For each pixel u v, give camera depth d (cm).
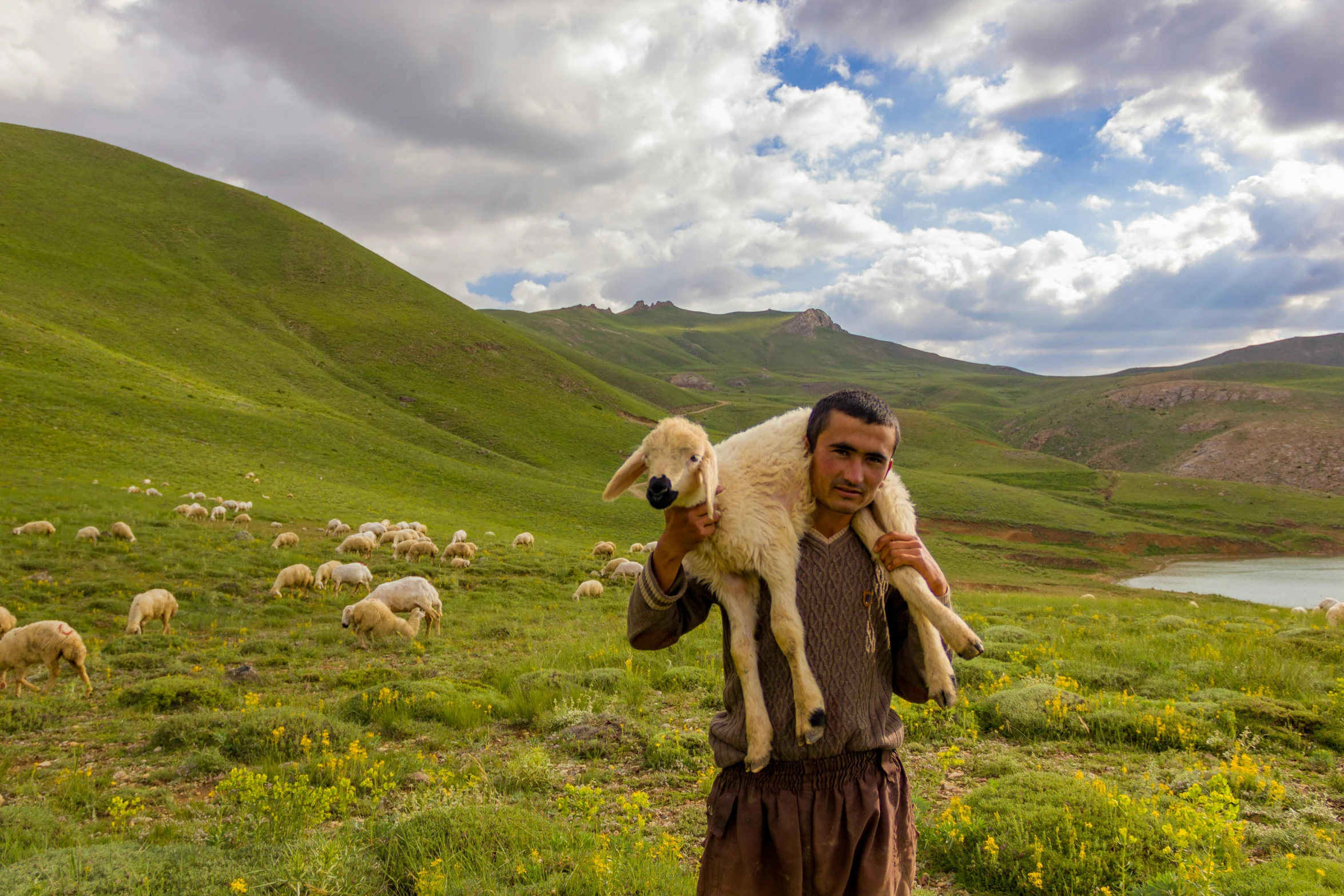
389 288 10606
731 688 221
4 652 1026
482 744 777
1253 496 9244
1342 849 474
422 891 427
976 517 7412
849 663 211
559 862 471
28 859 462
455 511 4619
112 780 693
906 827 228
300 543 2645
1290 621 1712
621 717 795
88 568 1934
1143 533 7444
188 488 3450
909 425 12825
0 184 9388
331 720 802
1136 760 664
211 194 11331
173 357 6819
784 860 206
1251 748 677
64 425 4038
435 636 1509
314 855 457
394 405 7794
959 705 788
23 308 6650
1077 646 1139
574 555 3106
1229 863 425
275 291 9556
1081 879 433
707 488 197
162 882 434
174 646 1384
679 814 583
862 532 218
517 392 8844
